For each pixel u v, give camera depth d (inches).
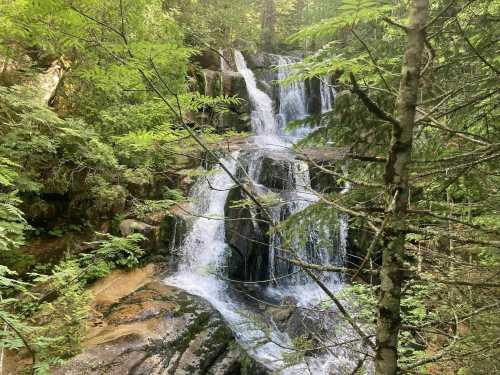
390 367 73.7
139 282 278.7
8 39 114.3
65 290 217.3
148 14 229.9
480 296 104.2
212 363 200.2
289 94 589.0
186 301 244.8
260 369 197.2
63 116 306.3
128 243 219.0
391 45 117.6
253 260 317.7
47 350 187.9
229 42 627.2
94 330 217.2
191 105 110.0
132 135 96.5
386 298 74.3
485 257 139.4
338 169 119.6
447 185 99.0
